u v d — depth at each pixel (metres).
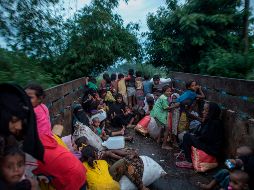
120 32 12.46
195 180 4.84
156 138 7.15
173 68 12.41
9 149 1.75
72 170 2.89
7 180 1.75
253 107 4.30
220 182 3.80
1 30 6.46
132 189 4.15
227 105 5.31
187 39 10.77
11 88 1.95
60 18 8.35
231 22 10.05
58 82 10.44
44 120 2.81
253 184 3.09
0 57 5.41
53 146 2.83
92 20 11.61
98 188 3.81
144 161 4.45
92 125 6.62
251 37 10.36
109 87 10.36
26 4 6.98
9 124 1.89
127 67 13.39
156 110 6.55
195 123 6.14
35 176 2.81
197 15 9.98
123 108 8.72
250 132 4.23
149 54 12.80
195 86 6.47
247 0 9.91
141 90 9.68
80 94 9.18
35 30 7.37
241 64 6.80
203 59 9.39
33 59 7.55
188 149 5.37
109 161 5.14
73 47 11.25
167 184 4.69
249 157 3.16
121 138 5.43
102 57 11.85
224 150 5.28
